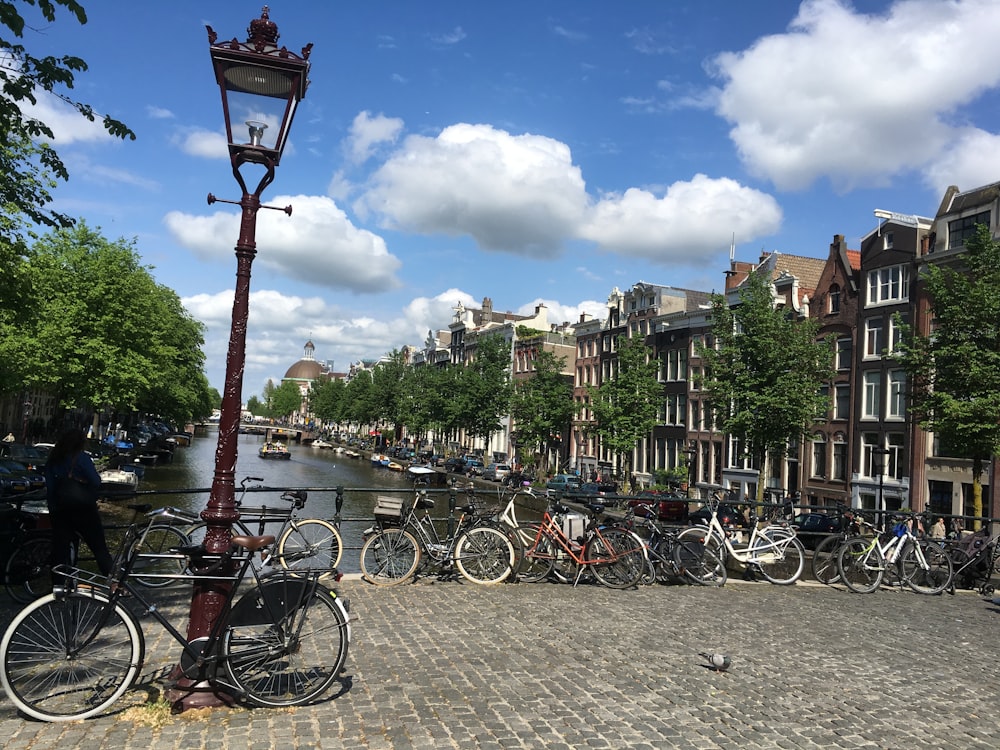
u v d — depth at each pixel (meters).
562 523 10.84
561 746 4.94
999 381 22.31
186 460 71.56
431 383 76.44
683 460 49.16
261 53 5.36
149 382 35.75
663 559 11.35
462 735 5.02
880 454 31.84
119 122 8.39
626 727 5.34
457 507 11.04
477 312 98.69
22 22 6.75
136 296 34.78
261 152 5.43
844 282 39.03
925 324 34.12
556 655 7.07
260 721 5.07
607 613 9.02
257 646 5.32
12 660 4.94
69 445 6.76
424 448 90.94
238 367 5.38
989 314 22.80
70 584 5.12
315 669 5.47
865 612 10.09
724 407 31.73
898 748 5.23
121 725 4.91
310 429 164.88
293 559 7.45
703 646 7.71
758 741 5.21
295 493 10.12
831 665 7.27
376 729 5.04
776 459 41.91
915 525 15.99
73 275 32.31
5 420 50.47
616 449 45.22
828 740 5.30
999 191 31.62
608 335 60.97
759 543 12.09
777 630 8.64
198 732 4.84
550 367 58.69
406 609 8.71
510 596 9.72
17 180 11.04
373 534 10.33
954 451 23.73
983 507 30.98
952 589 12.36
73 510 6.70
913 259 35.03
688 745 5.08
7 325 28.98
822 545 12.24
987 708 6.18
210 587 5.25
